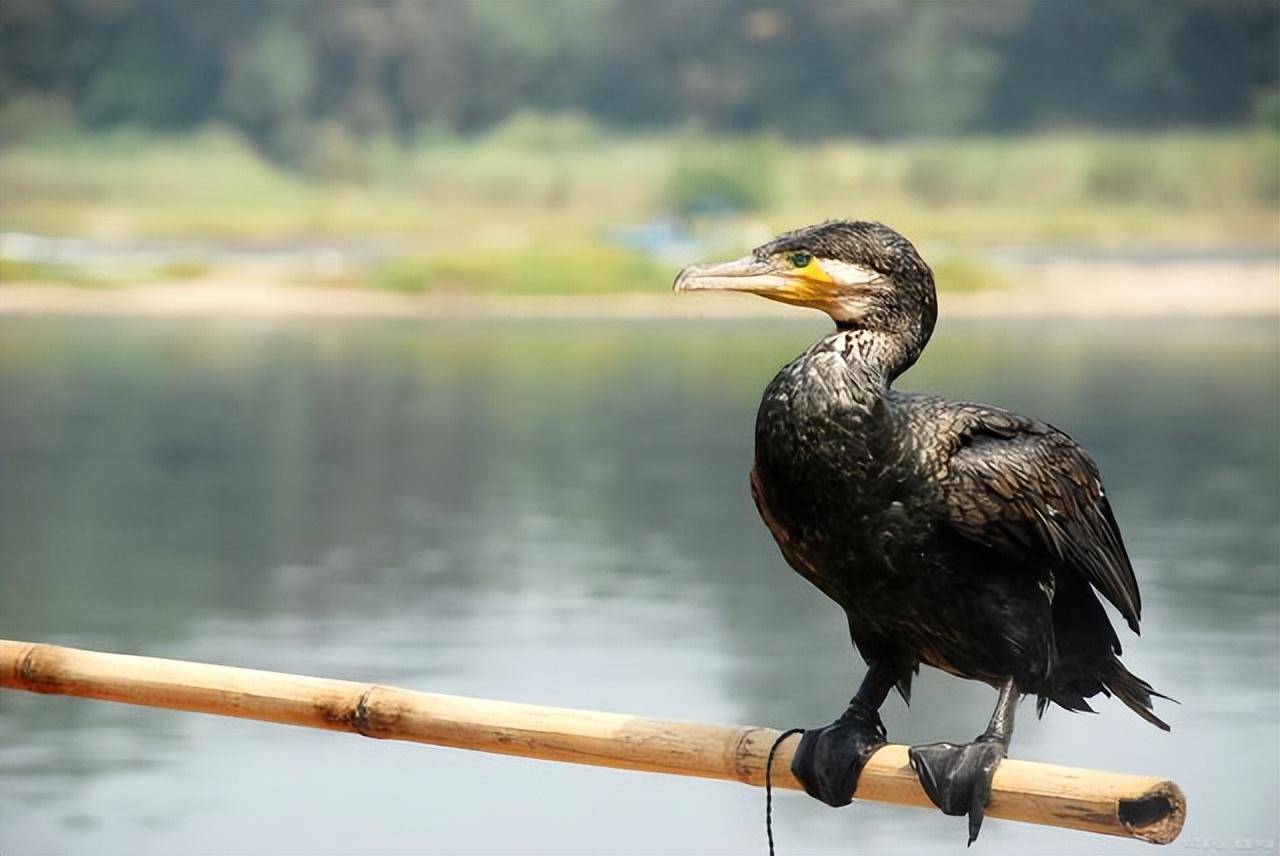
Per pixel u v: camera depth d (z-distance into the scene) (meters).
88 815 7.87
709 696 9.59
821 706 9.36
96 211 68.56
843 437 4.07
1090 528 4.35
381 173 74.69
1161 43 79.25
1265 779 8.16
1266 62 79.38
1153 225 65.31
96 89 78.06
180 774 8.45
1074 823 3.82
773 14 79.50
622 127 79.81
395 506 16.11
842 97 79.19
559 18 80.88
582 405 24.42
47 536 14.61
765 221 63.97
